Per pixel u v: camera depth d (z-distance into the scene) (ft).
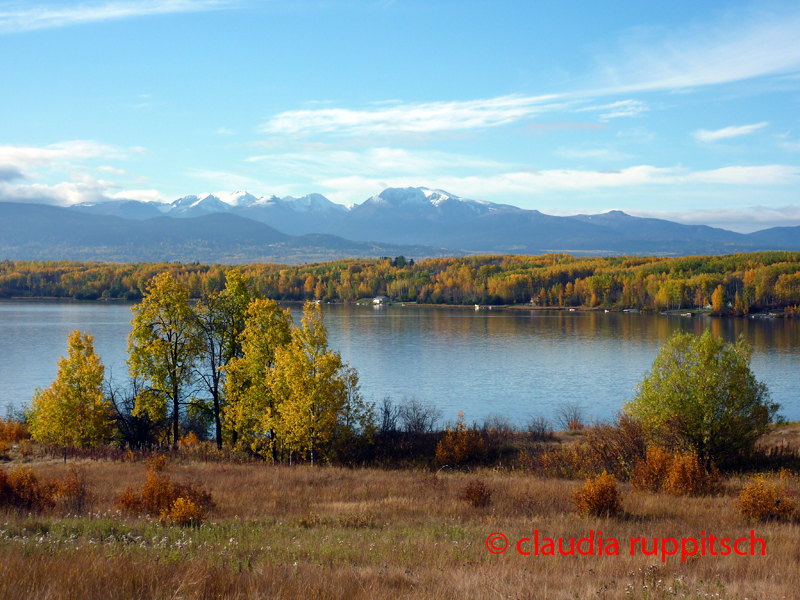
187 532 46.29
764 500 54.60
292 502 64.90
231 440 123.54
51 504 55.98
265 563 33.99
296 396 103.14
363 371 266.16
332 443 110.32
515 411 187.11
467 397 209.36
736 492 69.82
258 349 112.27
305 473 86.99
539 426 139.95
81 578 26.94
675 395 88.74
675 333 93.76
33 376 240.73
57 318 544.62
